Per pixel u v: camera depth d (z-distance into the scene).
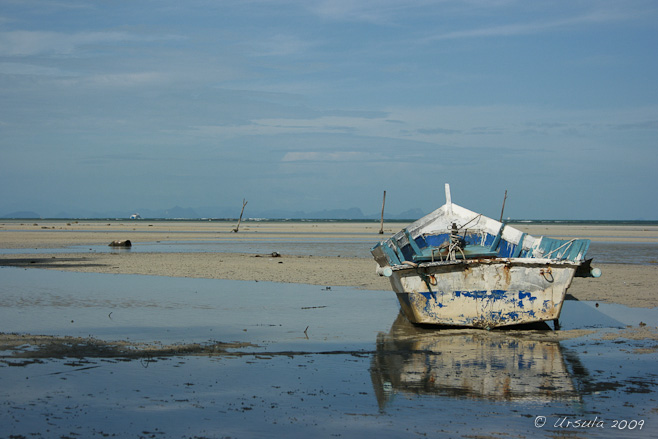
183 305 17.62
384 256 15.85
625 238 65.19
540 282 14.38
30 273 26.33
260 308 17.30
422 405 8.82
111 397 8.93
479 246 17.69
